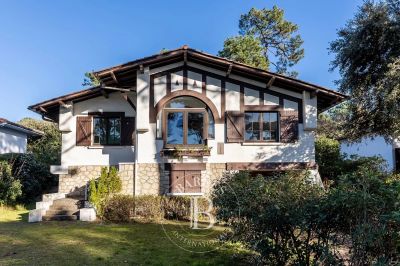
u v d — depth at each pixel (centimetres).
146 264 668
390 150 2036
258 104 1394
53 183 1880
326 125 2062
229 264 657
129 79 1443
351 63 1608
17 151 2194
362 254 427
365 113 1673
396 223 395
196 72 1390
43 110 1423
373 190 426
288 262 526
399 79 1385
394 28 1450
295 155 1376
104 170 1289
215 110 1379
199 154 1320
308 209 466
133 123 1474
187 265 656
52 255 726
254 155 1370
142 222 1116
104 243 831
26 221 1133
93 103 1477
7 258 701
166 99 1368
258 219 508
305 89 1369
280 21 3516
